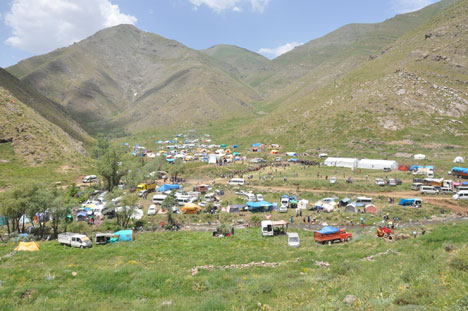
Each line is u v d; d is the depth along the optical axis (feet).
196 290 70.13
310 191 256.11
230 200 233.35
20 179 278.26
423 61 561.02
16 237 145.79
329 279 67.15
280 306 52.80
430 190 228.63
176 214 203.31
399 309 40.52
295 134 521.24
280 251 116.57
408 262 71.31
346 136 454.40
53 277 78.64
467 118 422.41
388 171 313.94
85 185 291.58
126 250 116.06
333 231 132.46
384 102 492.95
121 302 62.64
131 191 269.44
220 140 619.26
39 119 414.62
